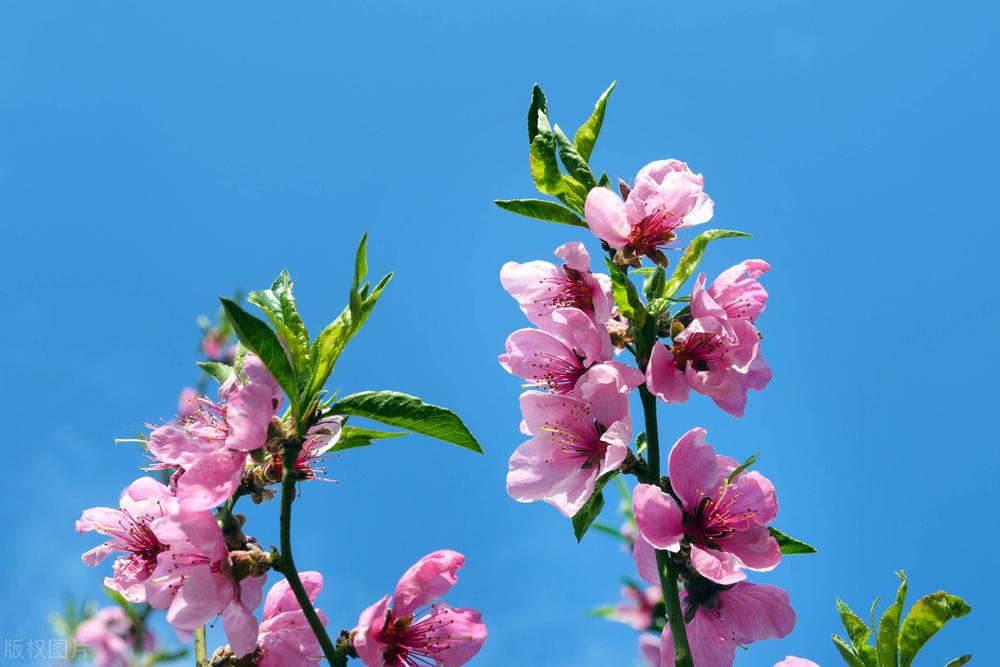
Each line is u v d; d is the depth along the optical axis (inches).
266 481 33.5
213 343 50.9
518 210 35.2
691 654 33.9
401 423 33.5
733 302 35.0
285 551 33.0
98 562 33.9
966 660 33.9
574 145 35.6
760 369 35.0
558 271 35.4
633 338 34.7
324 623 33.7
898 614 34.1
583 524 34.8
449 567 33.9
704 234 34.9
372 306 34.0
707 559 33.6
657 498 33.8
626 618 43.5
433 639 33.8
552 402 34.9
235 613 33.0
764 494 34.2
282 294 34.0
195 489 33.0
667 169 35.3
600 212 34.6
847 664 34.3
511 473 34.9
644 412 34.4
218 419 33.9
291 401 33.1
